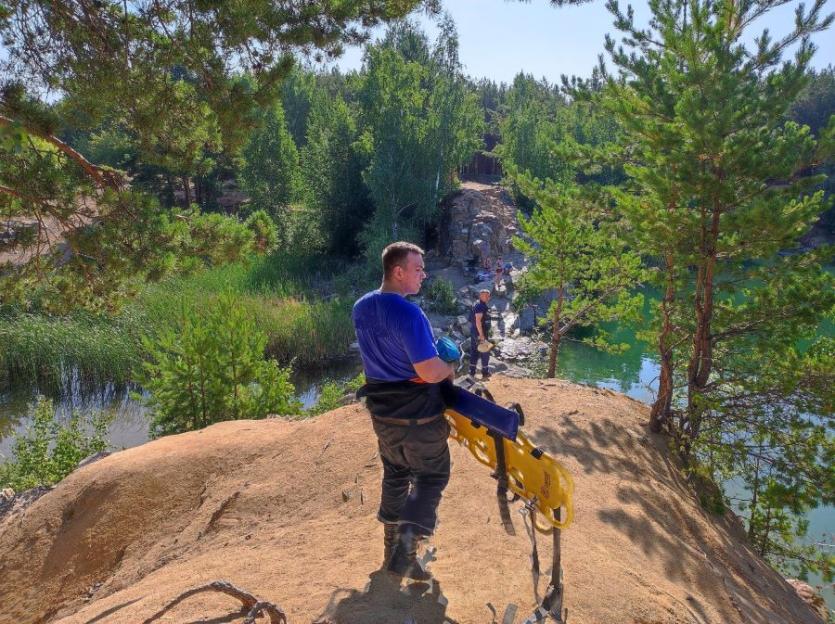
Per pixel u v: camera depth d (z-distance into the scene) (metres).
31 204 8.96
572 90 11.71
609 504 6.84
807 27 9.27
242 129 9.37
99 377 22.80
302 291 35.66
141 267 9.17
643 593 4.69
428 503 3.42
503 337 30.55
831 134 9.09
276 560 4.71
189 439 8.40
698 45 9.49
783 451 9.59
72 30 7.94
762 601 6.49
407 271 3.39
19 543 7.18
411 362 3.29
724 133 8.72
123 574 6.12
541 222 15.70
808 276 9.77
